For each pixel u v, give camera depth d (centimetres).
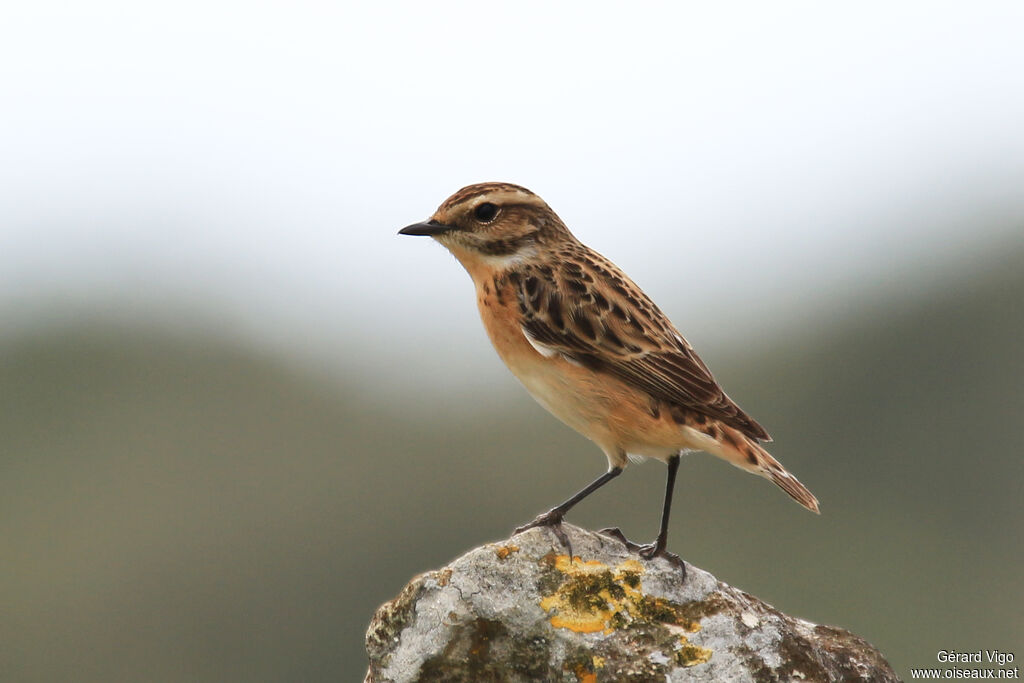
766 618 789
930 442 2033
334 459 2150
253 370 2370
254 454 2186
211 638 1886
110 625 1894
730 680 762
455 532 2020
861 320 2258
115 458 2159
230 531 2033
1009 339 2138
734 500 1908
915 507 1923
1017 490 1950
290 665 1891
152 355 2419
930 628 1727
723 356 2303
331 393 2330
